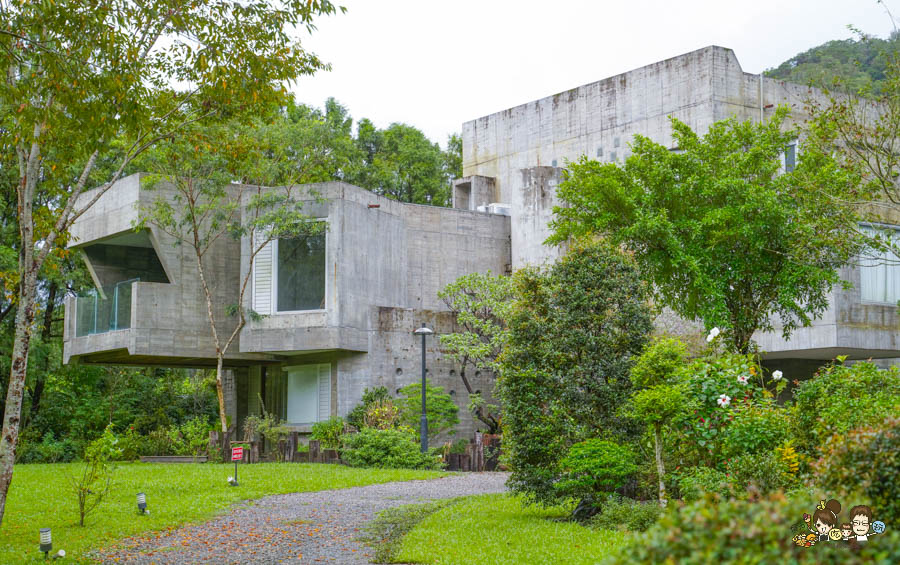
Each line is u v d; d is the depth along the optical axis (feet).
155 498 59.77
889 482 22.20
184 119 49.88
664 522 16.85
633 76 121.39
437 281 112.88
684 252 67.67
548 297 52.54
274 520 51.29
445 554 37.83
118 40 43.11
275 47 47.09
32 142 41.60
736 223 67.00
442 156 180.86
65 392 118.32
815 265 67.36
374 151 171.22
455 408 95.55
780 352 91.61
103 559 39.81
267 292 97.35
